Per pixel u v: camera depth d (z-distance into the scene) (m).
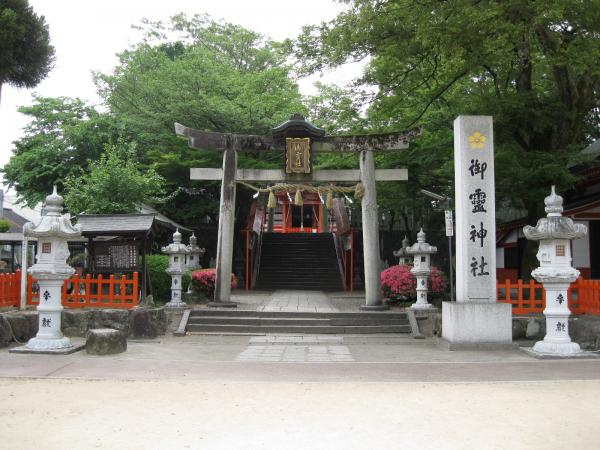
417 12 13.56
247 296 21.00
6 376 8.30
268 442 5.30
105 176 19.83
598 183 19.14
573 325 11.95
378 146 17.06
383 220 30.64
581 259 19.30
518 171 14.12
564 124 15.59
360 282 26.03
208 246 28.94
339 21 15.30
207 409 6.48
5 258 28.52
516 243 23.97
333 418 6.12
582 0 11.79
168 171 25.50
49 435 5.49
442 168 15.54
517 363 9.70
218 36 31.19
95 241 14.48
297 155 16.91
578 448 5.16
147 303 14.74
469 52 13.40
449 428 5.77
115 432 5.59
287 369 9.09
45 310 10.52
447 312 11.85
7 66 13.93
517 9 12.34
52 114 26.31
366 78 16.59
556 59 12.76
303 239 29.62
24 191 25.16
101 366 9.18
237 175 17.33
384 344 12.28
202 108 24.42
